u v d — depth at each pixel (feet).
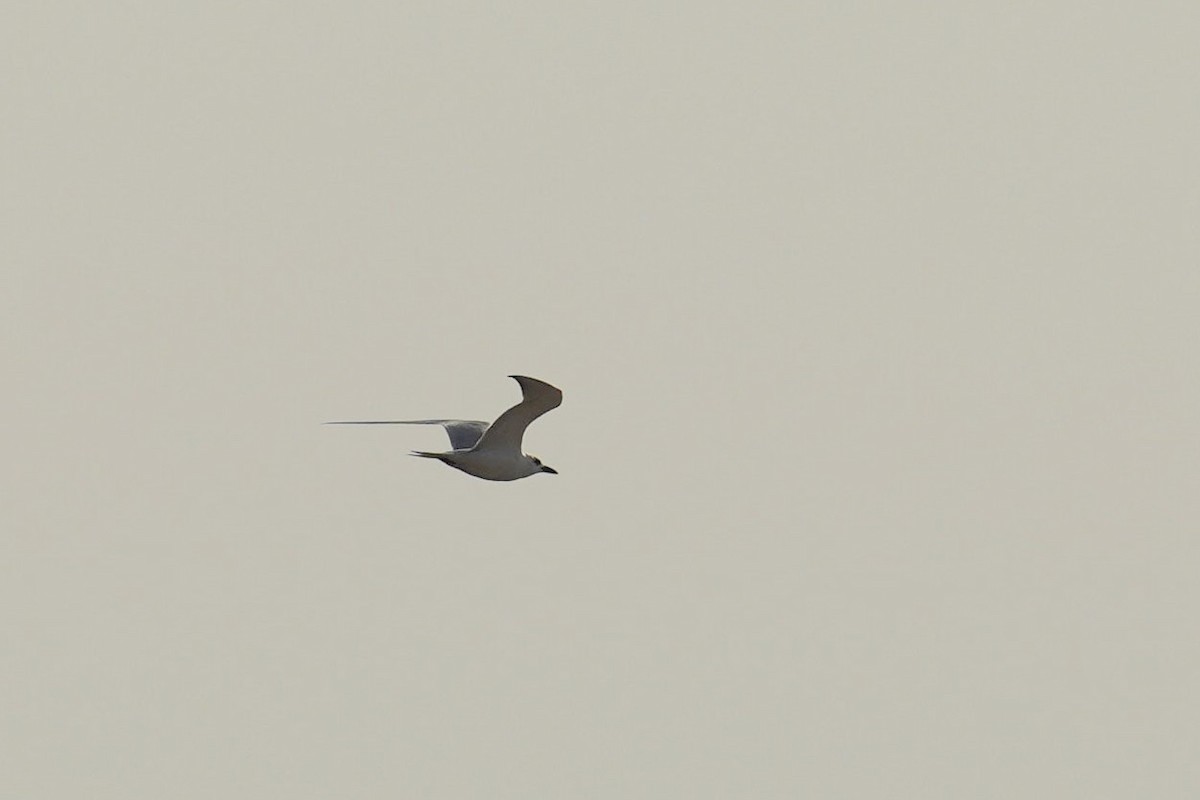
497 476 71.26
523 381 64.69
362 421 74.64
